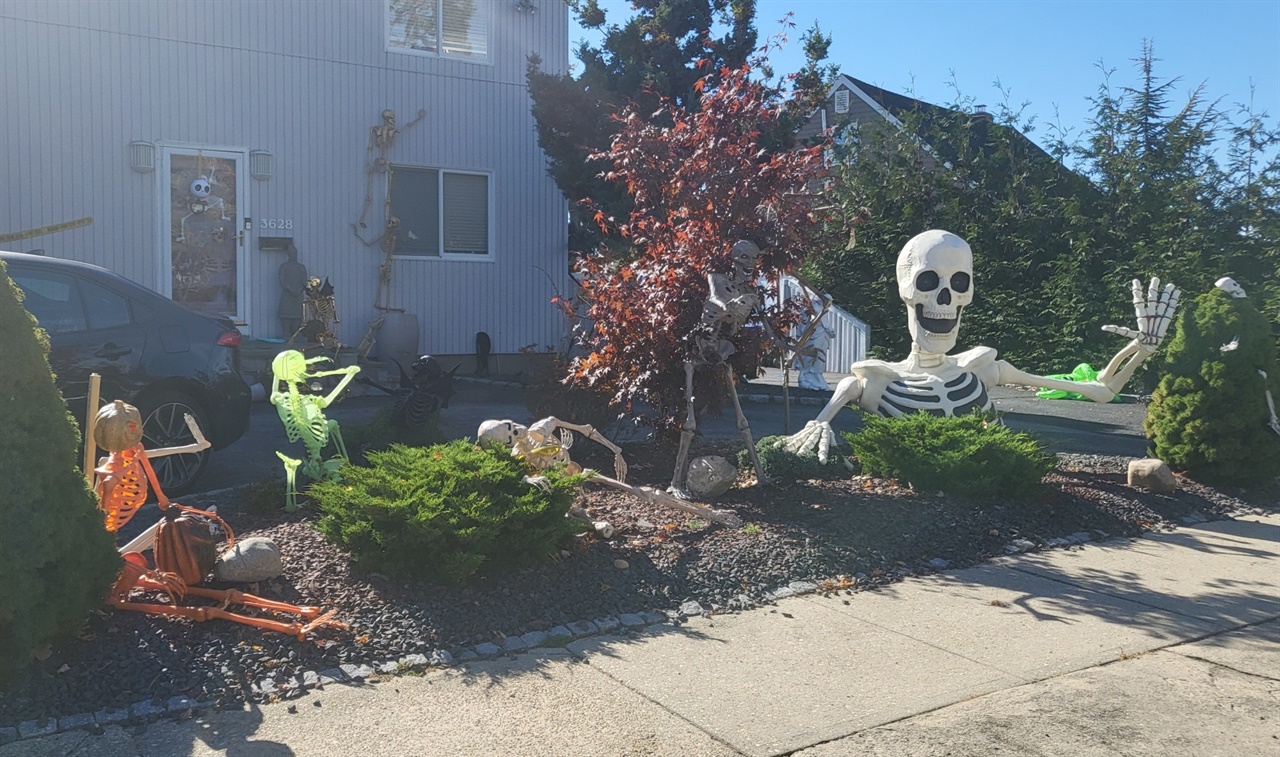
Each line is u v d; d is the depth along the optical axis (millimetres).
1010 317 17766
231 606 5008
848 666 4969
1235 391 8891
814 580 6246
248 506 6902
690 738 4164
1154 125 18656
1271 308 15406
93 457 5148
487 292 17875
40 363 4453
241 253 15742
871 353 19266
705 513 6770
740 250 7539
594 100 16484
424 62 17031
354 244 16609
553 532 5797
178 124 15172
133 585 4984
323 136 16266
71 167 14516
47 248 14430
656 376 7980
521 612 5387
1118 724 4371
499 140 17828
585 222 18125
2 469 4184
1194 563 6898
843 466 8484
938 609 5848
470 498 5527
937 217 19172
